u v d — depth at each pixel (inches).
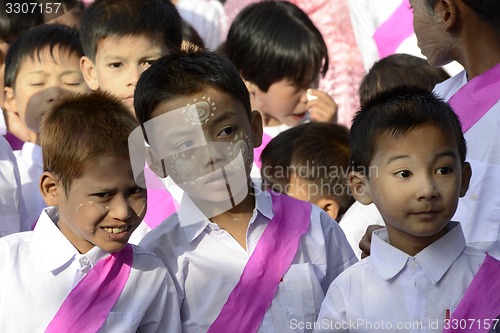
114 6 259.3
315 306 201.6
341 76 347.9
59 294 192.5
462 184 189.3
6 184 238.7
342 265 211.5
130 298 193.6
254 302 197.6
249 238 202.1
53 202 189.8
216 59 195.9
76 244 194.4
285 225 204.4
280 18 290.2
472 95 206.1
